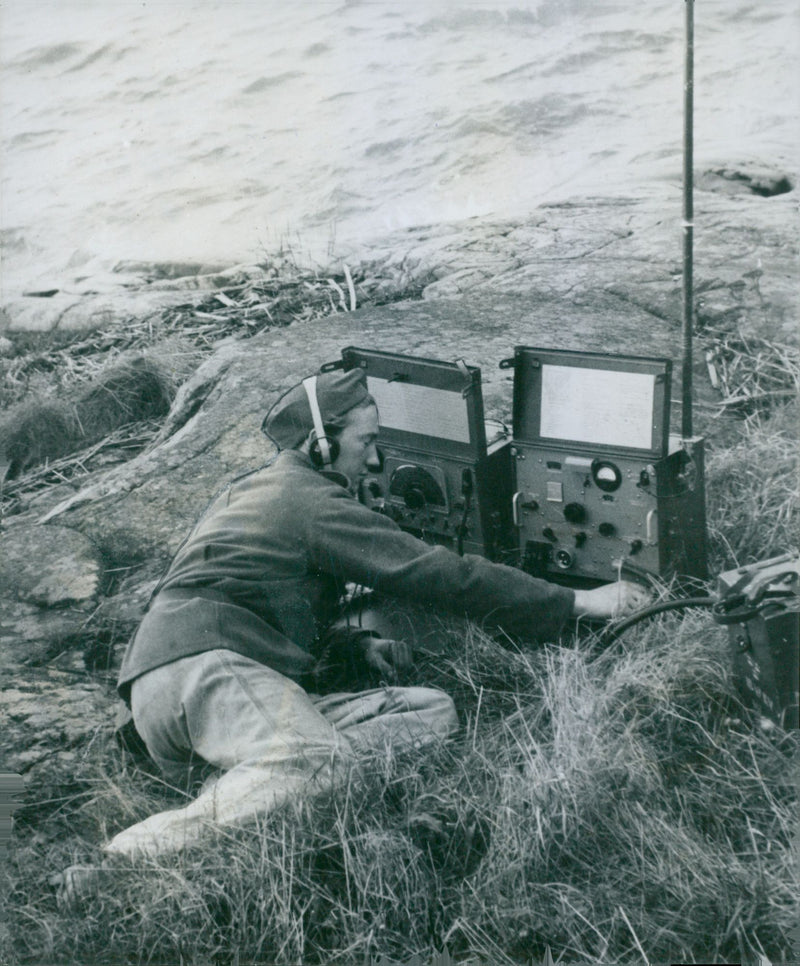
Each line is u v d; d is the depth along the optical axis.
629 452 2.24
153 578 2.90
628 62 5.22
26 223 5.14
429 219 4.99
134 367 4.04
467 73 5.27
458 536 2.42
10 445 3.79
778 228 4.32
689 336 2.32
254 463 3.29
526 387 2.34
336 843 1.91
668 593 2.29
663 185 4.89
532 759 2.03
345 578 2.20
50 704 2.43
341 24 5.32
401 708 2.12
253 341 4.11
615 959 1.80
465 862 1.94
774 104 4.93
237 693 1.98
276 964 1.81
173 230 5.10
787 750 2.04
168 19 5.21
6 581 2.90
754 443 3.04
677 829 1.94
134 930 1.88
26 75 5.16
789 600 1.97
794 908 1.82
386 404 2.43
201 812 1.95
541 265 4.39
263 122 5.22
